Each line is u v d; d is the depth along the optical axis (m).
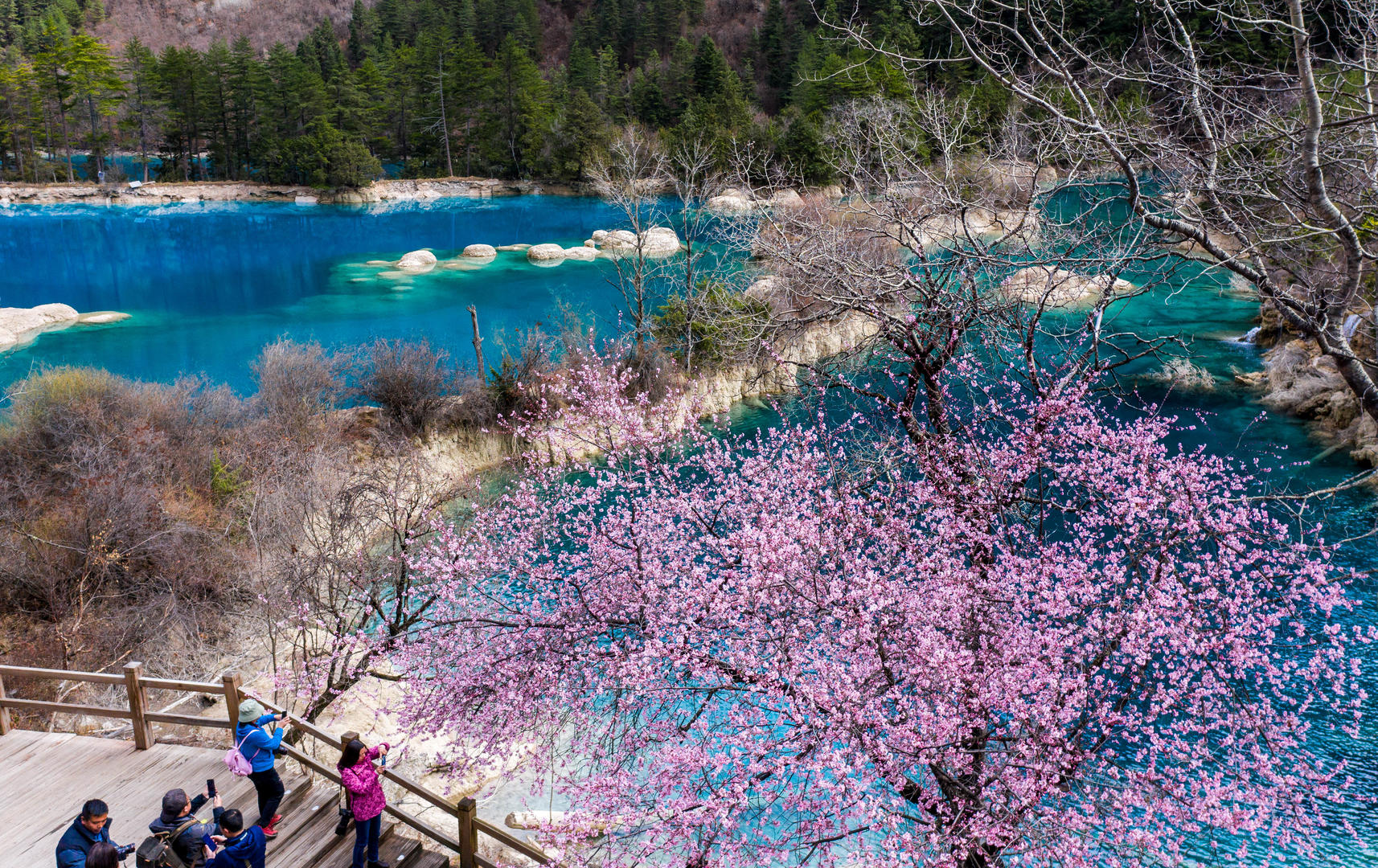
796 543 7.37
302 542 14.53
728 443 10.71
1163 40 7.79
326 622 11.54
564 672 7.88
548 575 8.76
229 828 6.10
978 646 7.35
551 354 24.28
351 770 6.71
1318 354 23.22
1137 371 25.12
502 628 8.38
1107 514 8.06
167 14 161.50
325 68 109.00
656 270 42.03
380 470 15.92
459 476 19.06
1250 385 23.83
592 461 16.95
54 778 7.73
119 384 19.48
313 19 163.12
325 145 80.06
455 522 14.59
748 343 11.02
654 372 21.34
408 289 43.00
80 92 83.94
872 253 10.09
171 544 15.12
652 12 115.25
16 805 7.37
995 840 6.23
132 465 16.70
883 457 8.95
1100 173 8.80
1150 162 7.59
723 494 9.25
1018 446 8.20
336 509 14.30
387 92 93.06
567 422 10.22
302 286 44.41
